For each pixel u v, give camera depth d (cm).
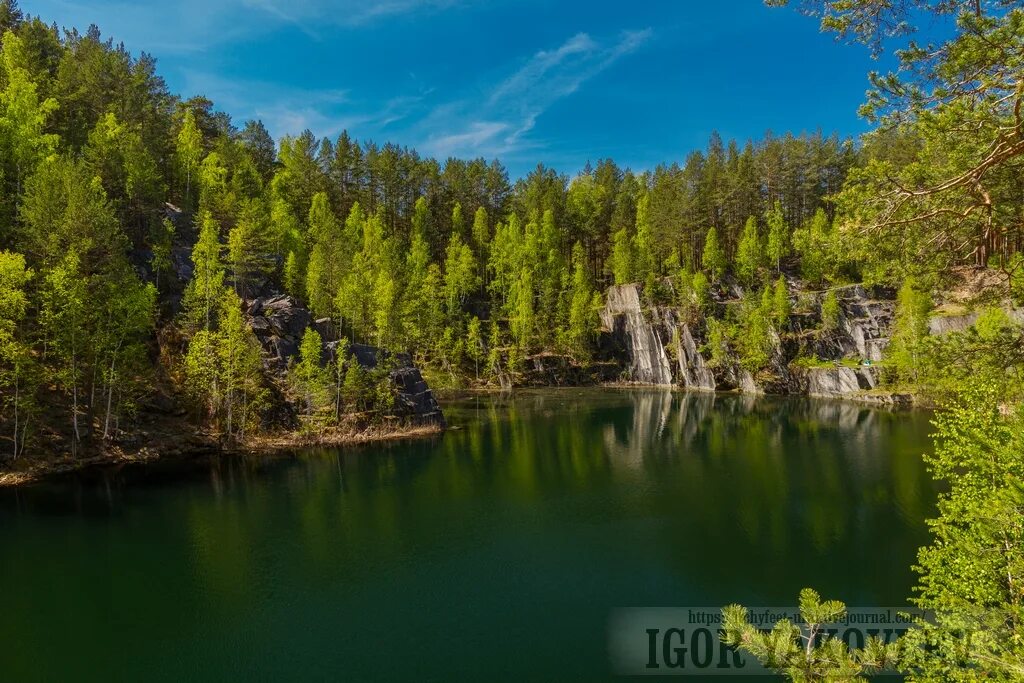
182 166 8525
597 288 14100
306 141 12500
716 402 9350
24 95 6100
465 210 13950
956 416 1716
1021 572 1297
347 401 6294
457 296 12212
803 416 7638
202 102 10675
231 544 3155
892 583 2708
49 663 2056
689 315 11650
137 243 6638
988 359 1173
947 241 1130
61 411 4722
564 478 4541
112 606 2469
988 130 969
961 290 1206
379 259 10425
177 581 2711
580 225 14088
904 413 7675
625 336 12538
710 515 3656
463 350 11731
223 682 1977
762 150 13888
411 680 2003
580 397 10106
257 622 2367
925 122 966
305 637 2264
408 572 2847
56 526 3319
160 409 5300
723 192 12644
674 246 12469
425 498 4019
